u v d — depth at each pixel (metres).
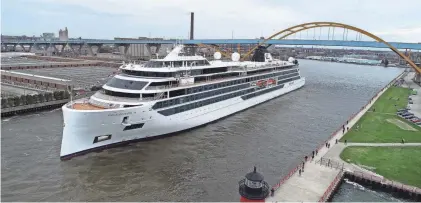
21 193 33.56
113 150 44.78
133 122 44.66
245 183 26.39
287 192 32.41
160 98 48.00
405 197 34.56
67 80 100.19
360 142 49.59
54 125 57.44
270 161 44.00
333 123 65.56
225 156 45.19
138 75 51.31
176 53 57.69
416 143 49.72
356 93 107.88
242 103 71.44
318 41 160.88
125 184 36.31
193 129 56.03
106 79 110.12
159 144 48.22
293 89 107.44
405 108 77.25
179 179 37.94
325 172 37.62
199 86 54.97
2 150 44.28
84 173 38.38
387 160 42.38
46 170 38.69
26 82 98.06
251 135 55.16
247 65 78.56
